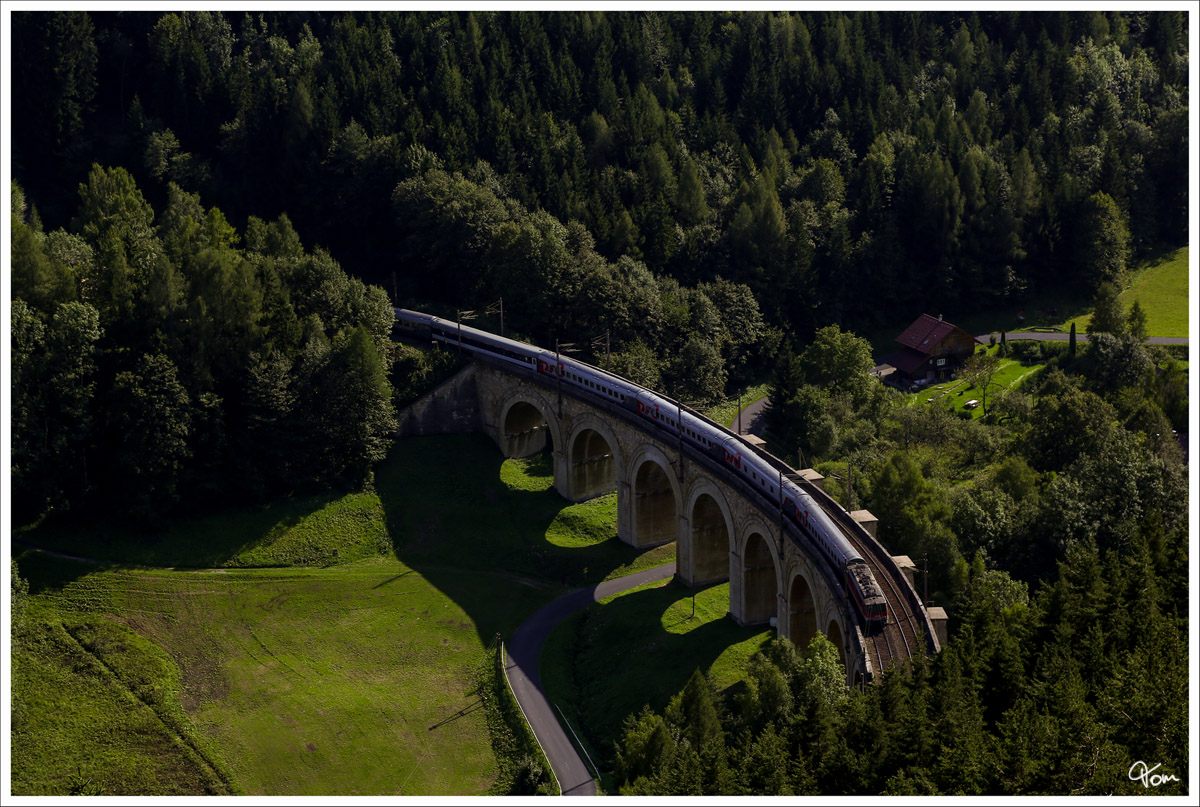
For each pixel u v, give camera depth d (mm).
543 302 163750
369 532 131625
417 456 144750
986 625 85812
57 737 97188
